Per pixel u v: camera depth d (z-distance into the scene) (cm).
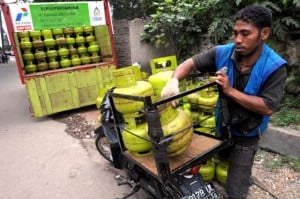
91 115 571
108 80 603
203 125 282
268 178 284
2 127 543
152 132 168
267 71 173
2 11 512
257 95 182
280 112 354
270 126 327
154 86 249
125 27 590
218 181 284
